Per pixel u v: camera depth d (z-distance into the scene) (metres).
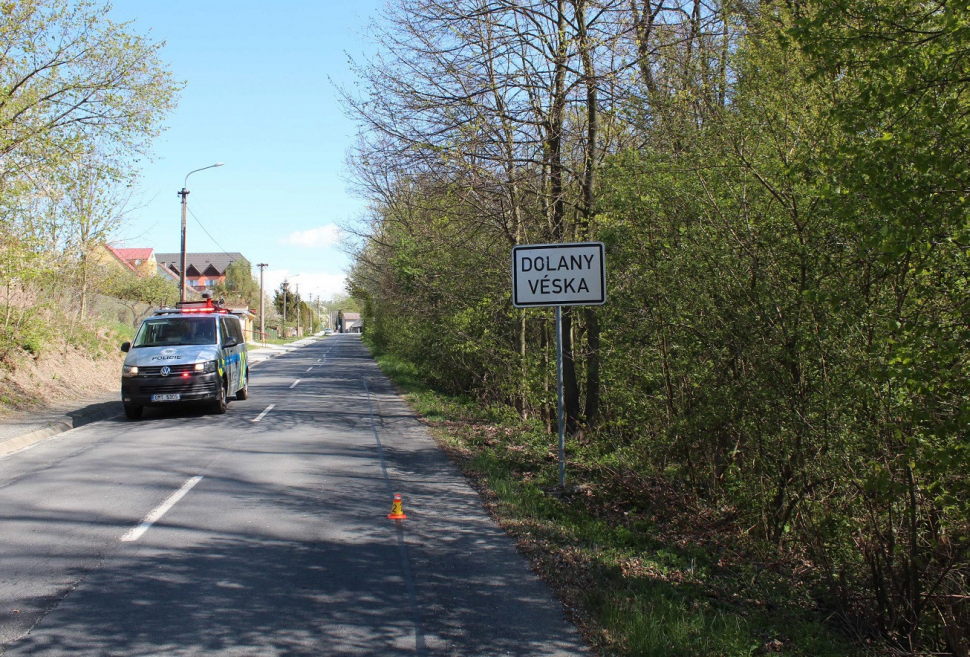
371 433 13.56
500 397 17.31
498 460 10.54
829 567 6.29
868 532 5.95
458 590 5.36
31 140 15.34
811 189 6.00
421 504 8.03
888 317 5.38
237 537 6.59
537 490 8.55
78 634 4.43
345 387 24.19
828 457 6.11
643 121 8.80
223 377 16.14
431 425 14.95
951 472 5.04
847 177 5.12
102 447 11.55
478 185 12.74
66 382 19.28
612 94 10.83
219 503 7.84
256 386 23.95
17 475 9.29
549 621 4.79
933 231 4.68
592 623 4.75
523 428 14.62
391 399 20.48
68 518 7.13
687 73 8.08
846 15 5.14
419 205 14.90
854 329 5.82
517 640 4.48
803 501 6.78
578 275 8.40
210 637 4.43
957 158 4.69
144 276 38.88
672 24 10.27
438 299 18.17
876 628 5.57
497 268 14.84
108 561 5.82
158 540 6.41
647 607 4.97
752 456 7.44
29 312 18.41
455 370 21.38
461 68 11.91
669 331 7.89
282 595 5.18
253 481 9.00
